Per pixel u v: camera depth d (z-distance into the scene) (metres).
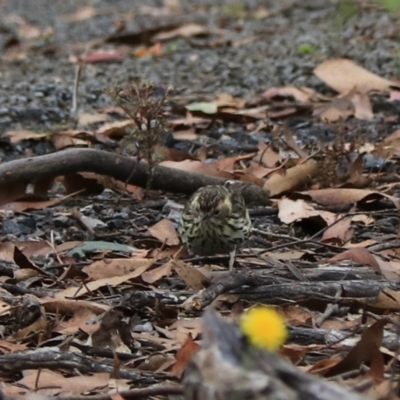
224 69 20.05
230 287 8.45
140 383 6.98
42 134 15.20
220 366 4.67
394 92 17.19
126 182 12.59
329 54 20.53
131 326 7.96
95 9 30.06
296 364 7.14
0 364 7.19
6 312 8.39
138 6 30.55
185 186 12.69
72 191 12.73
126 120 15.91
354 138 14.39
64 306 8.35
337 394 4.62
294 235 11.30
